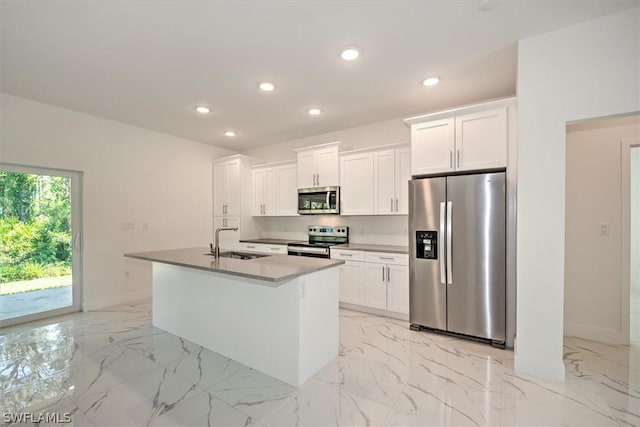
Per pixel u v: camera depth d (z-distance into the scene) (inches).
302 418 70.4
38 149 134.7
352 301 149.3
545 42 84.7
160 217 182.5
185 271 115.9
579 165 114.0
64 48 91.2
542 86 85.1
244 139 201.0
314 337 90.0
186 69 104.4
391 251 137.2
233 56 96.0
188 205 199.0
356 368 93.4
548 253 84.9
